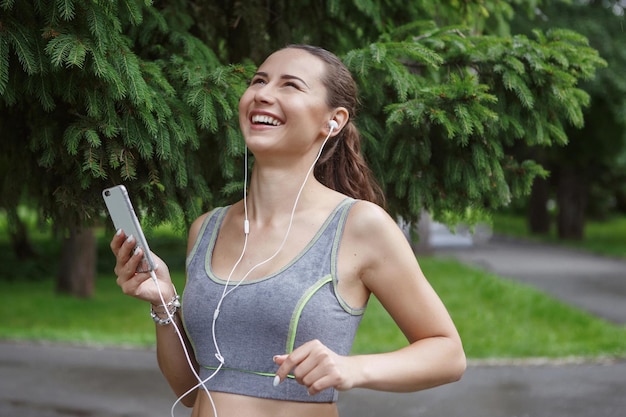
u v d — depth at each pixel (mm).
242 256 2029
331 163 2273
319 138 2098
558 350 9352
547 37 3539
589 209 35000
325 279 1937
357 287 1984
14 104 2971
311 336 1909
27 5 2551
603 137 19469
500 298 12875
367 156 3322
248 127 2061
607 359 8992
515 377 8172
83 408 6910
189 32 3740
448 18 4172
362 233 1978
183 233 3211
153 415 6746
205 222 2164
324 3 3771
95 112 2646
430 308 1980
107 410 6863
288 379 1933
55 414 6691
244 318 1936
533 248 23703
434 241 23297
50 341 10188
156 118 2832
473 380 8055
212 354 1985
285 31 3826
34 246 19422
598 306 12602
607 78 14898
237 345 1949
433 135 3363
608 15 15078
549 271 17625
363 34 3855
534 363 8844
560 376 8195
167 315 2111
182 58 3232
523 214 37781
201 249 2109
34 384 7785
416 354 1929
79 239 13969
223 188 3193
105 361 8953
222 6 3828
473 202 3490
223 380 1967
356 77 3250
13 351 9492
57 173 2994
